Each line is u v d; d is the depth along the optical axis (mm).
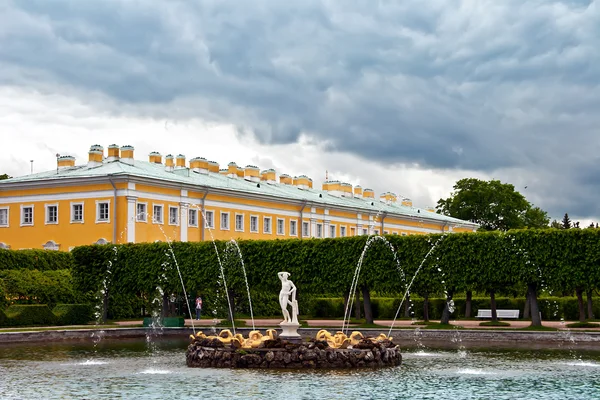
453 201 110500
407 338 41062
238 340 27750
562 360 29531
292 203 77625
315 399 20469
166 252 52500
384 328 44250
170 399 20562
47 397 21047
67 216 61969
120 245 53719
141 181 60625
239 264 51312
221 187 68062
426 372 25797
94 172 62500
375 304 61688
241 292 54781
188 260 52062
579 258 43344
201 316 60406
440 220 100188
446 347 35344
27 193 64125
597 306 56906
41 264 55250
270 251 50906
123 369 26828
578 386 22938
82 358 30562
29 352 33062
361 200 95250
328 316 62938
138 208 60531
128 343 38562
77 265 54031
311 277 49844
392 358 27734
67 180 61625
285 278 31000
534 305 44469
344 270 48812
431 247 46844
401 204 107500
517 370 26484
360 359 26766
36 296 51375
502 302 60156
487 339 39938
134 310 57625
